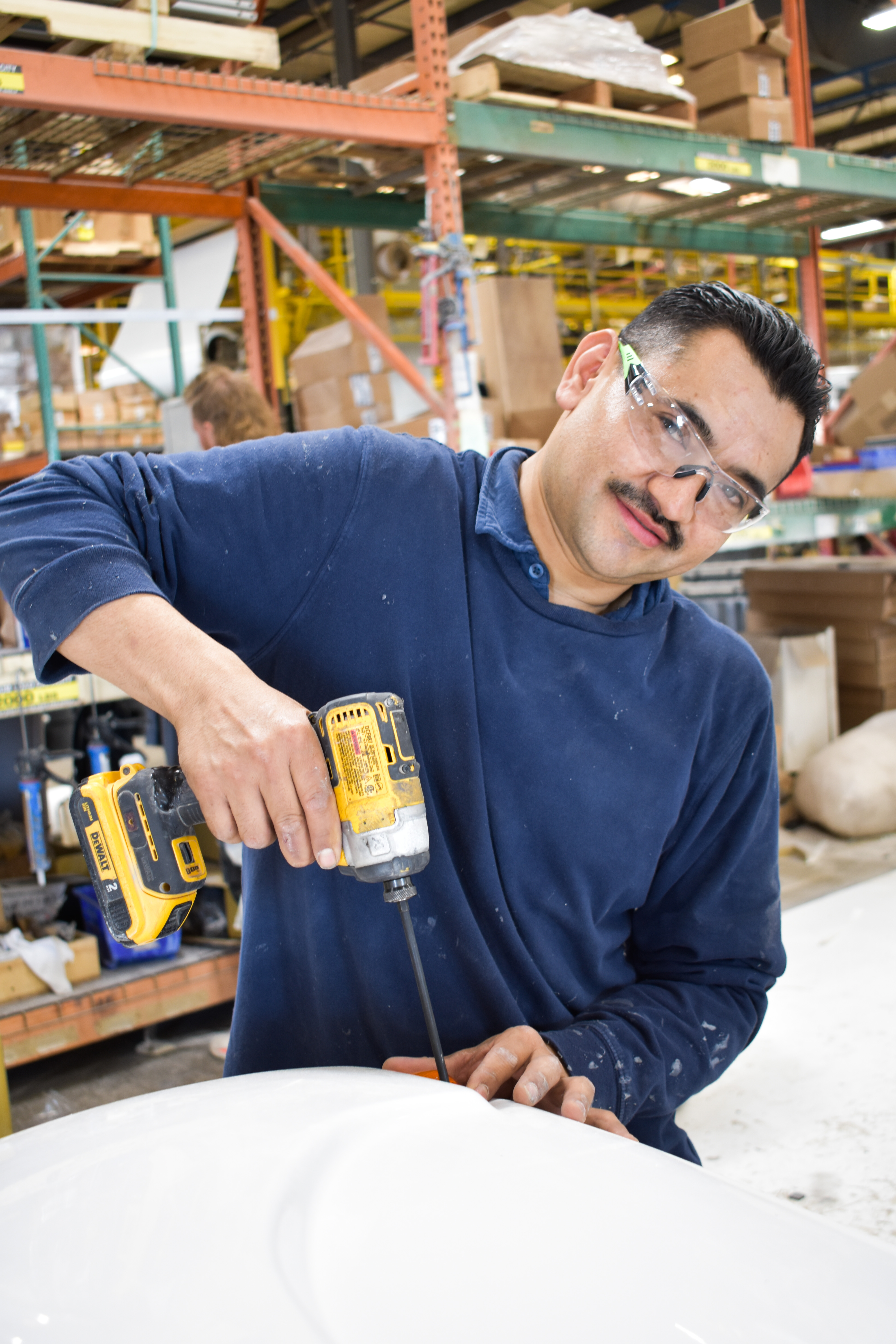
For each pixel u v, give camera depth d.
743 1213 0.61
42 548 0.90
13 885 2.77
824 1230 0.61
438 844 1.04
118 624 0.86
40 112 2.73
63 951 2.60
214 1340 0.48
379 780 0.80
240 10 2.54
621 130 3.32
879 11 8.09
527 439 3.73
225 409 2.96
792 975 1.73
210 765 0.79
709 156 3.60
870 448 4.13
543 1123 0.72
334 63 8.99
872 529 4.08
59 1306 0.50
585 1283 0.53
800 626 3.96
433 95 2.93
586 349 1.08
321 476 1.06
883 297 11.12
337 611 1.04
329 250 7.53
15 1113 2.56
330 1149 0.64
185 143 3.13
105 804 0.87
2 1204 0.59
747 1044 1.19
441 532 1.06
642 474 0.95
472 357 3.06
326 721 0.81
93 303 6.07
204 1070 2.77
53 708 2.60
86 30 2.29
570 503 1.00
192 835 0.89
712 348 0.93
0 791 3.11
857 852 3.17
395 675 1.04
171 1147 0.64
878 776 3.25
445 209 2.98
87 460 1.05
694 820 1.17
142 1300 0.50
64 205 3.42
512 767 1.05
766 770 1.18
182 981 2.72
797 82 4.22
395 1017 1.05
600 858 1.09
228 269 5.51
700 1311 0.52
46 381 4.53
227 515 1.02
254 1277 0.51
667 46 8.66
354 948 1.05
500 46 3.00
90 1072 2.77
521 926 1.08
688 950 1.22
